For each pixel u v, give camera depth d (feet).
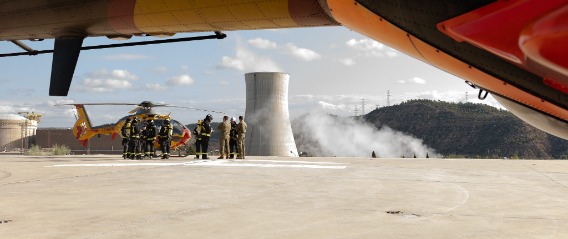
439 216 15.39
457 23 11.09
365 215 15.58
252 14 16.70
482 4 10.50
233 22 17.57
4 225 13.82
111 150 176.86
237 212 16.17
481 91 14.64
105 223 14.16
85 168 37.42
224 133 54.39
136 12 18.60
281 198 19.72
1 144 177.78
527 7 9.46
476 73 12.57
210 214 15.76
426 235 12.50
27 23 21.98
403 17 12.28
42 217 15.16
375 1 12.47
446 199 19.45
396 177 29.50
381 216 15.39
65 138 182.91
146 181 26.81
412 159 54.24
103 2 18.94
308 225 13.88
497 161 49.32
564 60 7.84
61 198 19.67
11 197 19.97
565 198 19.76
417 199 19.43
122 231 13.00
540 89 11.60
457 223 14.20
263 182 26.22
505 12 9.86
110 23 19.97
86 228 13.39
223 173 32.19
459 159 53.62
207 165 40.45
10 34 23.57
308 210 16.61
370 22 13.47
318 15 15.83
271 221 14.52
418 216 15.39
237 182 26.22
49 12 20.59
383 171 34.40
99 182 26.32
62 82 23.50
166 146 57.72
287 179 28.02
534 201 18.89
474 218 15.03
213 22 17.80
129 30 20.31
